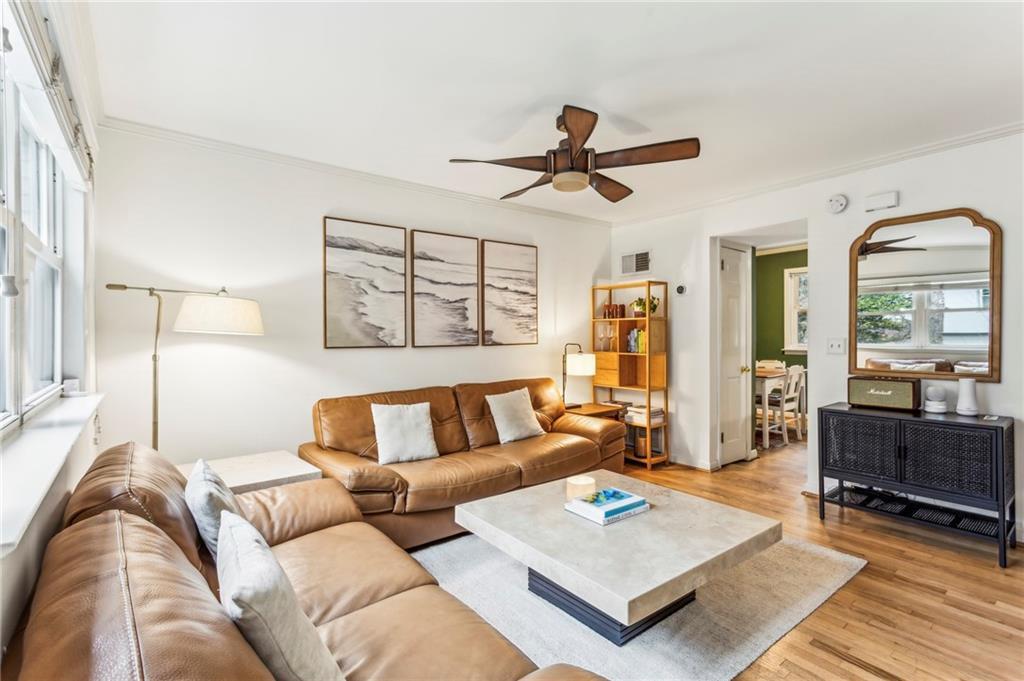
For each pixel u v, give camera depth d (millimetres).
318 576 1644
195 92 2455
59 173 2205
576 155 2467
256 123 2811
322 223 3461
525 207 4648
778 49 2104
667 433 4809
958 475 2773
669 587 1660
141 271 2816
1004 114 2732
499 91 2451
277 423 3273
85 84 2104
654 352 4688
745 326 5031
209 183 3031
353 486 2605
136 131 2799
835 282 3631
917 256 3252
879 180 3418
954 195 3100
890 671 1806
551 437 3834
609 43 2053
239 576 922
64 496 1554
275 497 2184
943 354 3154
